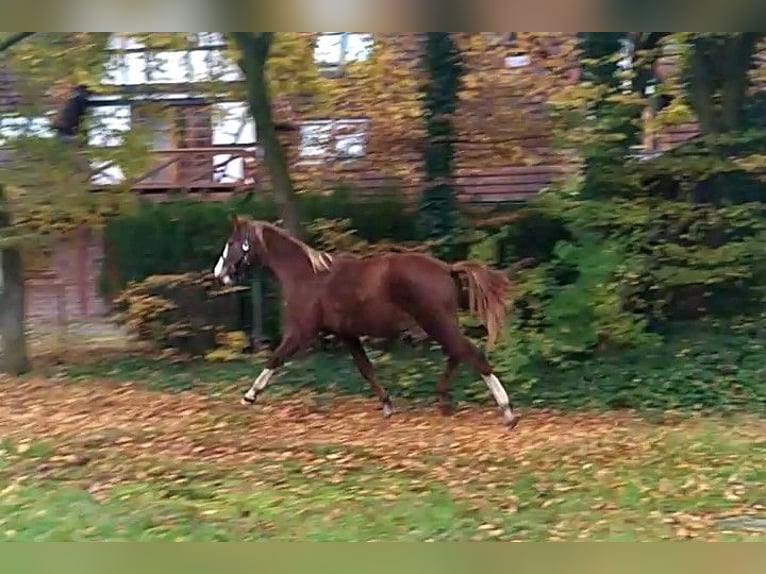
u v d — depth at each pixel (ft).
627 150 33.50
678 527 21.11
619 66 33.76
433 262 28.60
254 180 38.24
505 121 35.29
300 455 26.50
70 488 23.63
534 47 34.65
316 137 36.68
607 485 23.81
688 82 34.27
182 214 36.52
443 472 24.95
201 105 36.91
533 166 35.55
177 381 34.50
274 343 36.27
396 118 36.01
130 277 37.11
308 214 35.60
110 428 29.14
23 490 23.45
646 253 33.65
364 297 28.60
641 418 30.63
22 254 36.17
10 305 36.01
